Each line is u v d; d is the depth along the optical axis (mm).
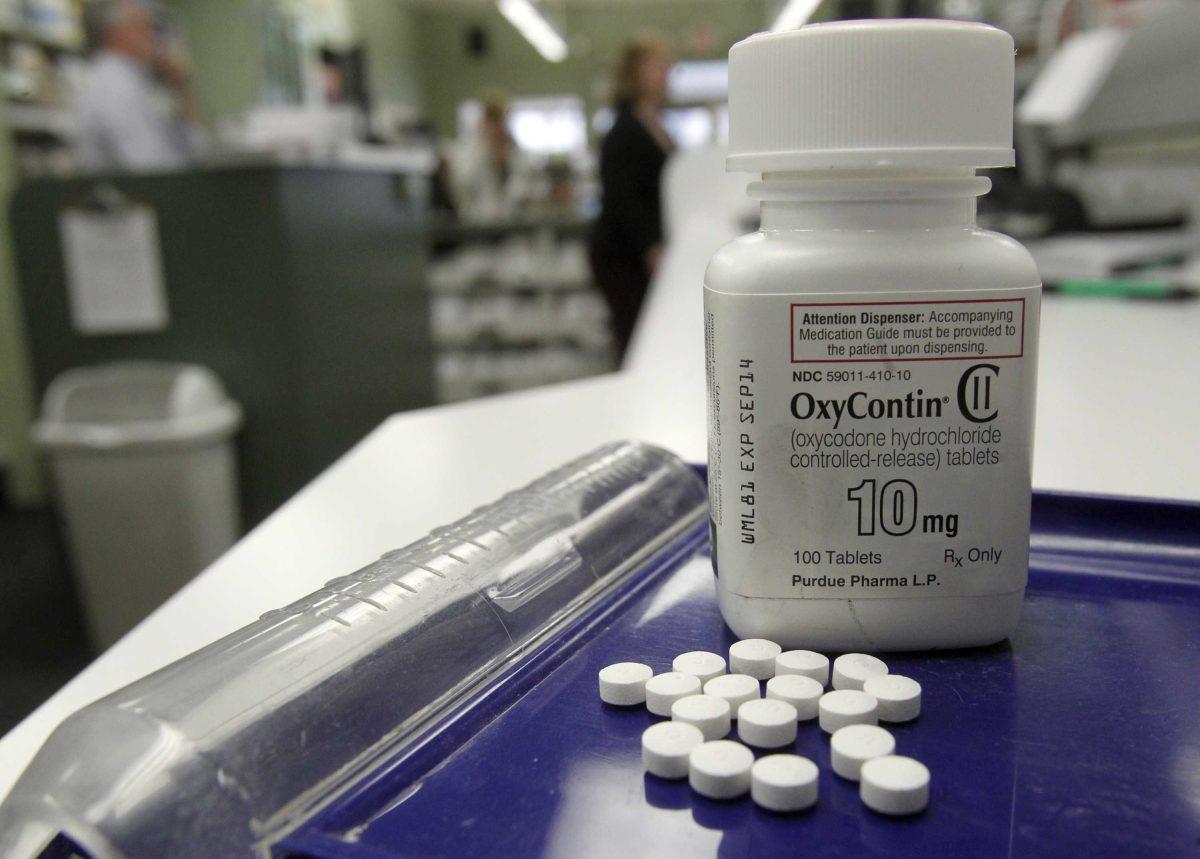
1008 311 296
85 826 216
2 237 2961
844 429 301
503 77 7395
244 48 4461
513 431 678
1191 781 237
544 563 361
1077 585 361
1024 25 1609
